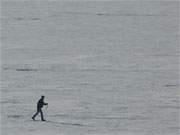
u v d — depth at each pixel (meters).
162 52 108.06
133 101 65.00
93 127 52.62
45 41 123.06
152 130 51.59
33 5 197.12
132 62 96.19
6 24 149.00
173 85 75.94
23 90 70.94
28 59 98.50
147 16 169.75
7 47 112.94
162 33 136.00
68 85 75.06
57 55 103.88
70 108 61.19
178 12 180.38
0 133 49.66
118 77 81.69
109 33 136.50
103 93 69.81
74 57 101.50
